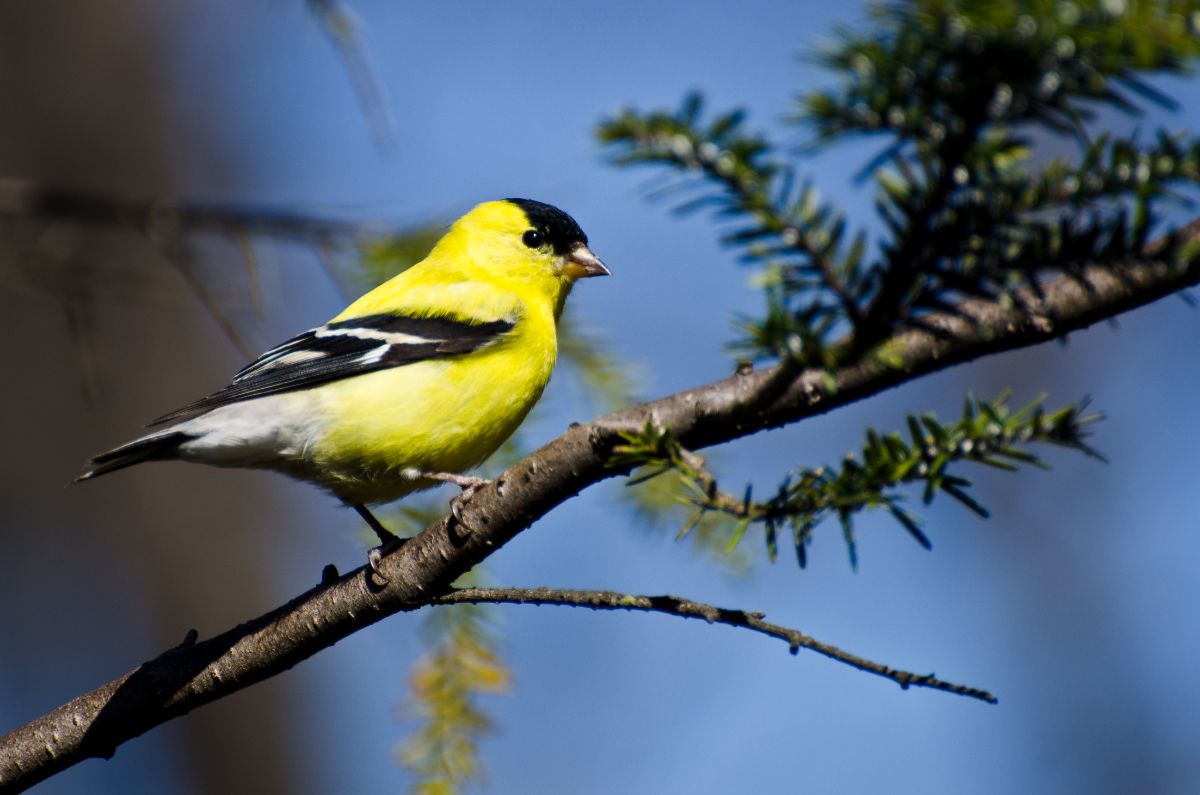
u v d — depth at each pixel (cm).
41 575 1662
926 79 396
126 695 635
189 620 1662
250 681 638
